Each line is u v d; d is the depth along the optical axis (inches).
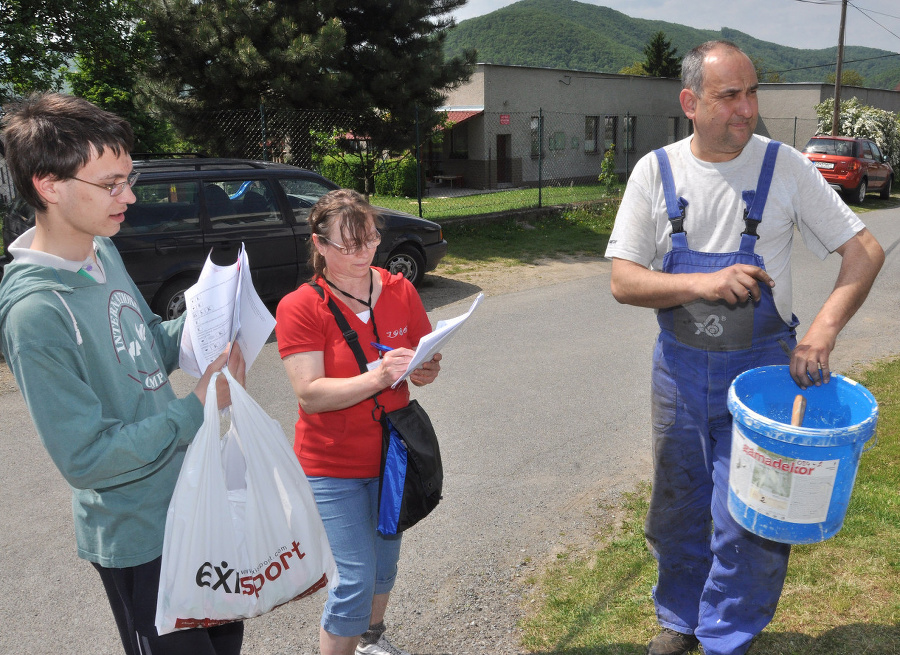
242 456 74.9
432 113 550.3
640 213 92.4
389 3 516.1
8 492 162.9
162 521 70.8
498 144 971.3
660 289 85.7
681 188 89.0
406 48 549.3
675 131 1208.2
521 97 960.9
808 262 426.3
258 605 72.7
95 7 452.1
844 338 270.2
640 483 159.2
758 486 76.4
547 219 578.2
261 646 111.6
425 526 144.6
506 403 212.8
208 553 69.3
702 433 91.5
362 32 534.0
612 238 94.1
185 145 572.4
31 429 197.8
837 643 99.3
